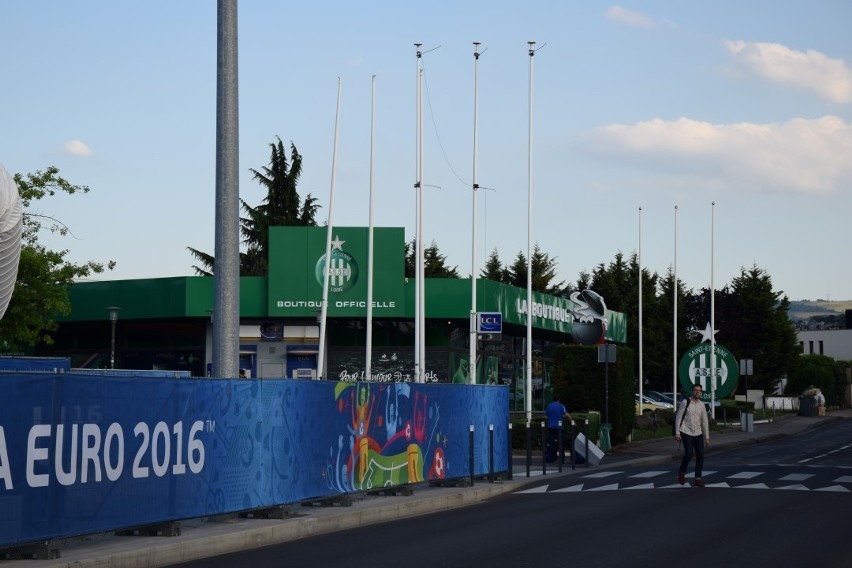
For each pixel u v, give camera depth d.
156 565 13.63
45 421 12.61
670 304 95.12
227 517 16.91
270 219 88.88
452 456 24.31
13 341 38.59
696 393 24.27
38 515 12.46
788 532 15.80
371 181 44.84
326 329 49.06
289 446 17.81
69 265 38.12
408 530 17.38
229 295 17.47
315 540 16.30
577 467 32.31
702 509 19.12
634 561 13.12
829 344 131.75
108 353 51.00
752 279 95.00
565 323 59.78
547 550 14.24
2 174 17.98
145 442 14.34
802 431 57.72
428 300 48.47
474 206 46.75
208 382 15.76
